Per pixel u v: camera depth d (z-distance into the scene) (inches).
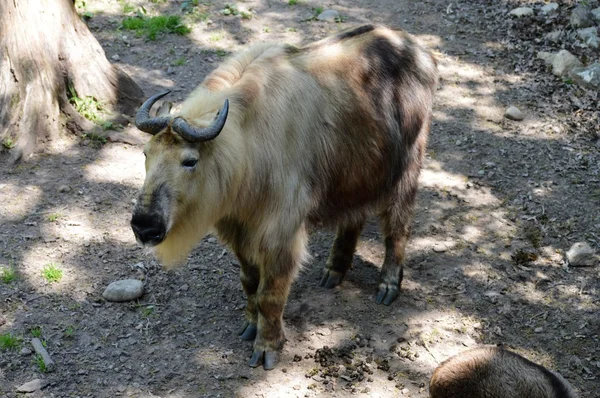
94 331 203.5
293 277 191.0
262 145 178.2
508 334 208.5
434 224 255.0
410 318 213.3
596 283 229.0
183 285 223.3
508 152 294.4
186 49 355.3
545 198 268.7
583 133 307.1
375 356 198.8
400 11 404.5
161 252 181.0
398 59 207.3
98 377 188.2
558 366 197.8
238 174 174.2
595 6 405.4
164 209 162.1
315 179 189.8
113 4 392.2
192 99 176.7
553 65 350.6
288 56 190.5
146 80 327.9
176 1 399.9
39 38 276.1
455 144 299.0
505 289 225.8
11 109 272.5
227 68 185.0
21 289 216.1
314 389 187.0
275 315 192.7
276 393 185.5
